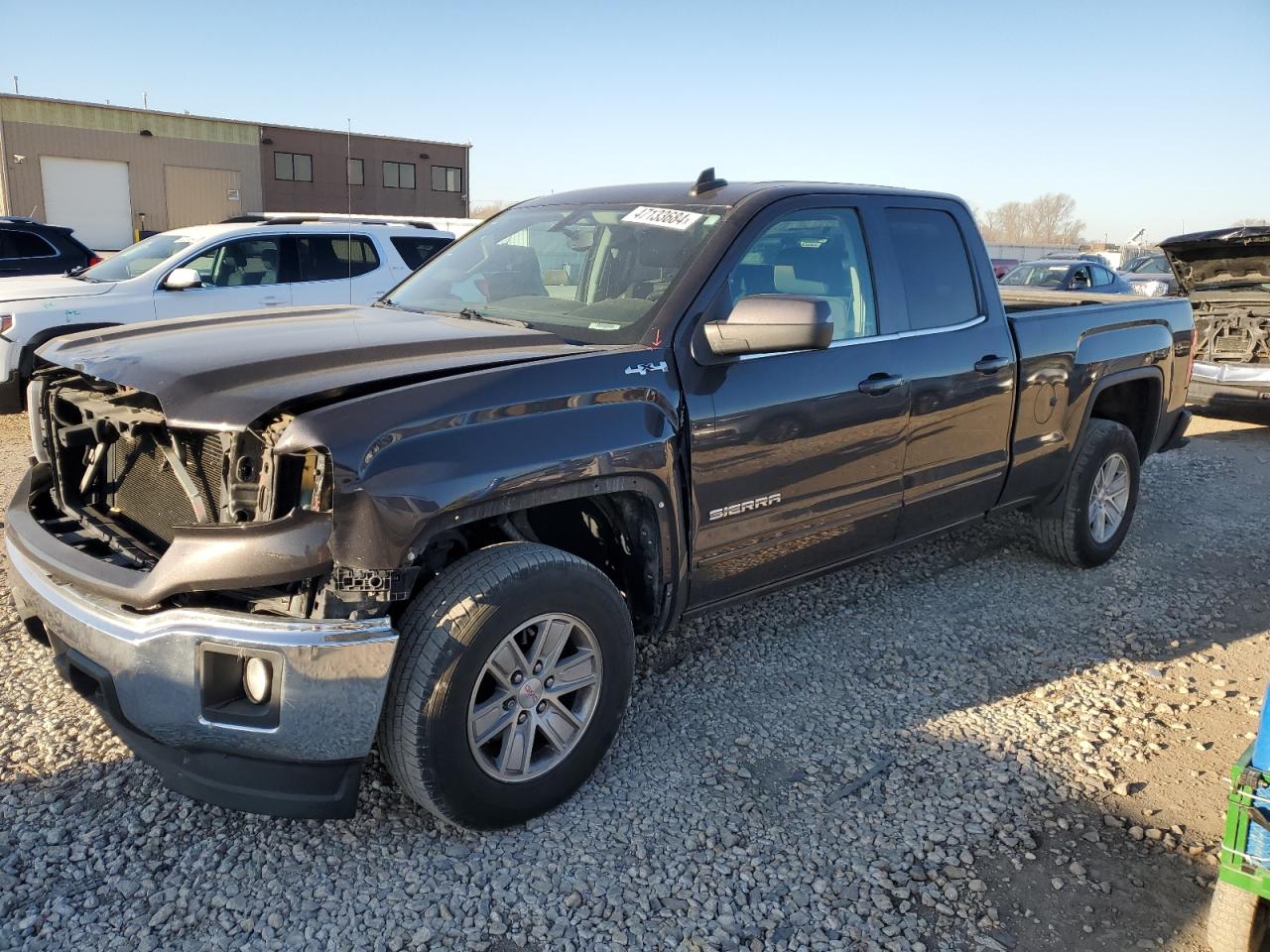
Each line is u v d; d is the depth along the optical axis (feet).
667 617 11.14
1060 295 20.62
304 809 8.60
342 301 32.30
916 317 13.64
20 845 9.14
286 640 8.05
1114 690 13.19
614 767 10.93
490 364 9.48
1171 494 23.97
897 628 15.05
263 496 8.23
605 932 8.39
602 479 9.82
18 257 40.16
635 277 11.64
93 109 130.41
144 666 8.36
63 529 10.36
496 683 9.45
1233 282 32.01
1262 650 14.70
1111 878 9.36
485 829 9.52
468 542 10.07
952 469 14.29
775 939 8.39
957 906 8.87
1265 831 7.54
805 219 12.44
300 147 151.23
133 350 9.76
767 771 10.94
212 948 8.04
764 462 11.49
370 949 8.10
